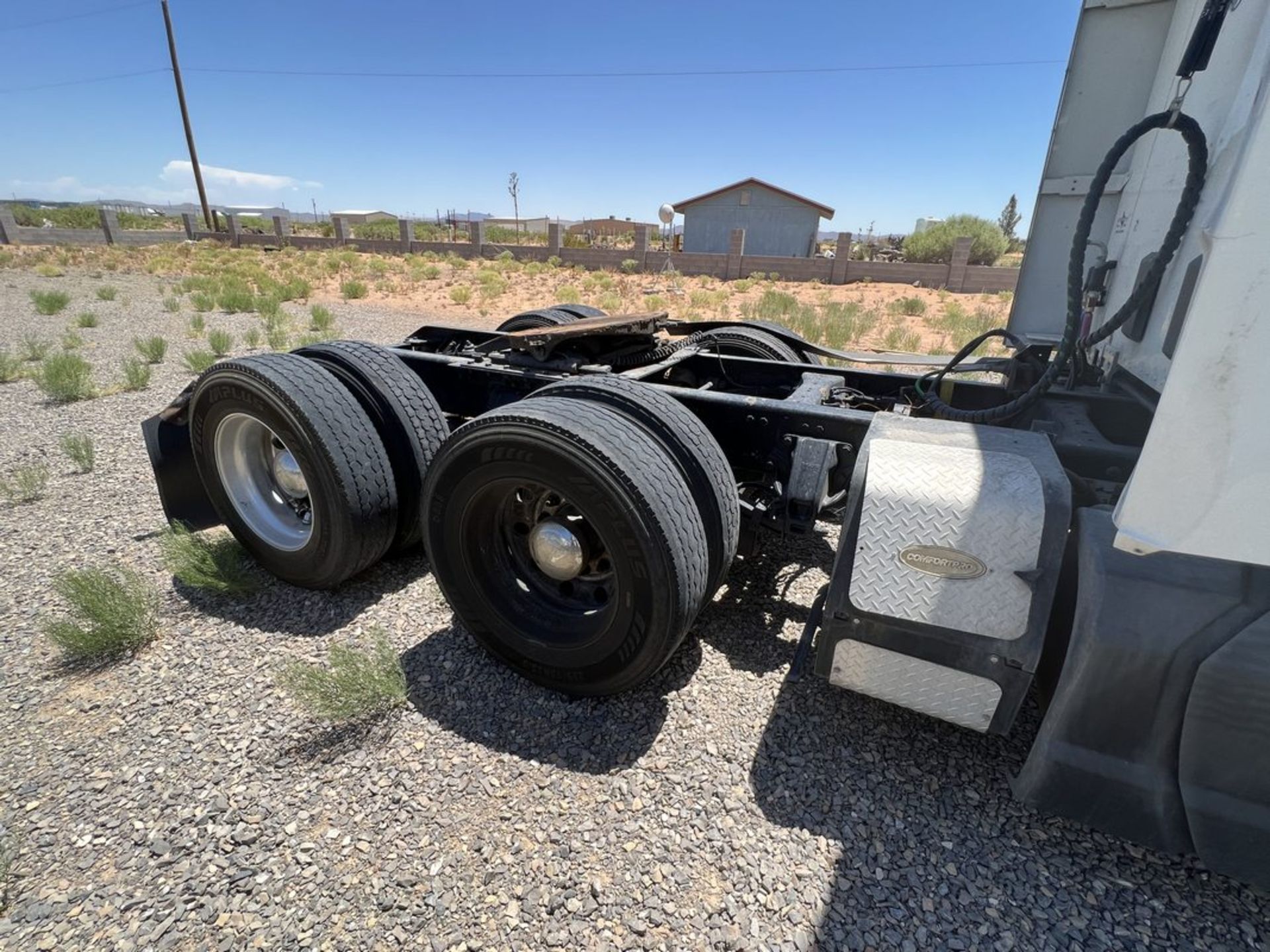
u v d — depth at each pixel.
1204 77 2.24
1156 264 2.09
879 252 35.03
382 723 2.45
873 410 3.46
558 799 2.13
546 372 3.38
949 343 12.16
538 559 2.58
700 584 2.29
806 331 12.16
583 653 2.43
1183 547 1.32
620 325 3.58
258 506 3.37
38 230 32.34
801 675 2.26
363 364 3.27
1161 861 1.95
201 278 19.34
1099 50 3.11
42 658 2.82
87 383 6.98
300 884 1.86
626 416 2.45
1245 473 1.23
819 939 1.73
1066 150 3.29
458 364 3.60
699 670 2.77
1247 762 1.59
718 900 1.83
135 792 2.15
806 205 35.62
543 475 2.28
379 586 3.38
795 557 3.74
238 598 3.26
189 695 2.59
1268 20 1.72
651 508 2.14
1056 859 1.96
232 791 2.16
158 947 1.69
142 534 3.90
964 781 2.22
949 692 1.99
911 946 1.71
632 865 1.92
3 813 2.08
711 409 2.89
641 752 2.33
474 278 22.48
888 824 2.06
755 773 2.25
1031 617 1.83
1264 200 1.10
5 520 4.09
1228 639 1.57
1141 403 2.45
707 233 37.69
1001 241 28.56
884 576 1.97
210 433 3.24
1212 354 1.20
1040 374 3.04
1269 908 1.82
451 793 2.16
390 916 1.77
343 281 20.36
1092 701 1.70
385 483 3.08
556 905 1.80
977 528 1.86
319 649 2.87
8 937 1.71
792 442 2.79
